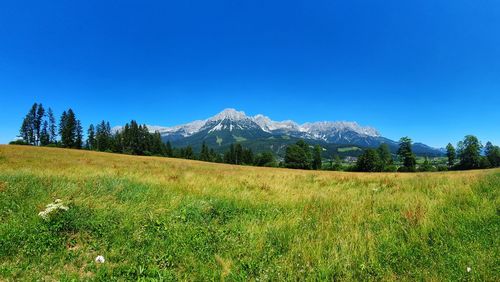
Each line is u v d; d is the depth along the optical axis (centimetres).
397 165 10600
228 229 714
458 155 9831
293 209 870
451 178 1509
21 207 744
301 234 665
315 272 505
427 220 688
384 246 594
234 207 893
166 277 504
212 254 592
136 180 1193
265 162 12731
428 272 480
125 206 798
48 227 656
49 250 580
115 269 527
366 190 1287
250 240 638
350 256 544
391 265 525
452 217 714
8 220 670
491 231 616
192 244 630
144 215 754
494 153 9644
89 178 1105
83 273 516
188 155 14425
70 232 661
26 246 578
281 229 686
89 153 6450
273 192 1183
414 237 616
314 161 11250
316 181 1783
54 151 5784
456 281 454
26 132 10419
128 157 6594
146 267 539
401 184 1440
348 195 1114
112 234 653
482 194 930
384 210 852
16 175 1052
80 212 724
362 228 689
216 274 509
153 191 984
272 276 498
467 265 491
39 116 10700
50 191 874
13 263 529
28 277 489
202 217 786
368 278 485
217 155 15362
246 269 534
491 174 1452
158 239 642
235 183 1415
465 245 564
